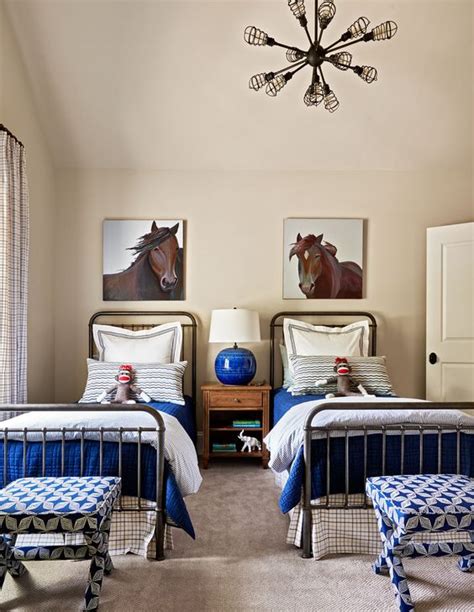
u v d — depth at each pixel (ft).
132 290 14.37
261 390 12.95
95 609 6.30
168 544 8.10
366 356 13.57
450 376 13.85
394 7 11.23
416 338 14.65
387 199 14.65
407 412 8.46
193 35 11.60
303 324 13.94
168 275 14.38
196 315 14.47
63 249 14.33
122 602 6.60
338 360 12.53
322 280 14.56
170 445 8.14
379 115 13.28
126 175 14.40
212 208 14.48
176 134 13.66
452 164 14.49
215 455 12.94
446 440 8.38
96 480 7.05
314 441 8.23
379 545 8.02
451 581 7.15
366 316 14.53
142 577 7.26
